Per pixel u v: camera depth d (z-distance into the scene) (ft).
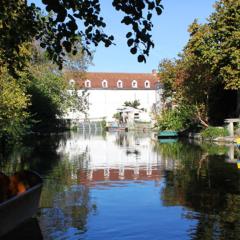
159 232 35.65
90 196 50.29
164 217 40.37
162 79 181.68
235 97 154.51
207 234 34.81
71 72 223.30
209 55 127.54
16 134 123.03
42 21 31.68
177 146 122.62
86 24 27.50
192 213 41.68
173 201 47.24
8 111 105.81
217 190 52.90
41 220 39.14
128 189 54.90
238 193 50.93
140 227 37.11
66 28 26.91
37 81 183.52
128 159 90.99
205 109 155.43
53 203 46.44
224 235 34.45
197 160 84.17
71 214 41.60
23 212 36.17
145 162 84.64
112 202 47.06
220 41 129.70
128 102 353.31
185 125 173.99
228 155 91.56
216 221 38.68
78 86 236.02
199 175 65.00
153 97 377.91
